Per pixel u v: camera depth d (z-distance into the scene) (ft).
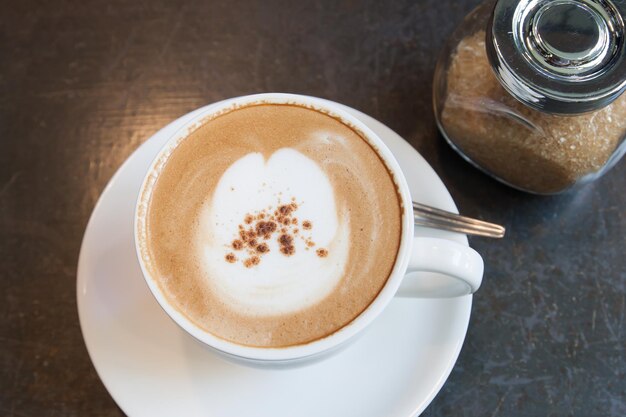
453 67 1.26
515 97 1.15
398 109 1.36
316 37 1.41
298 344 0.96
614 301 1.25
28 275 1.24
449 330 1.10
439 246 1.00
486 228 1.16
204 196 1.03
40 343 1.21
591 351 1.22
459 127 1.26
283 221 1.02
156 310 1.10
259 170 1.05
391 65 1.39
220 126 1.07
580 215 1.30
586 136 1.19
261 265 1.00
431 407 1.18
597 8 1.14
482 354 1.22
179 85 1.38
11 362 1.19
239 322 0.97
